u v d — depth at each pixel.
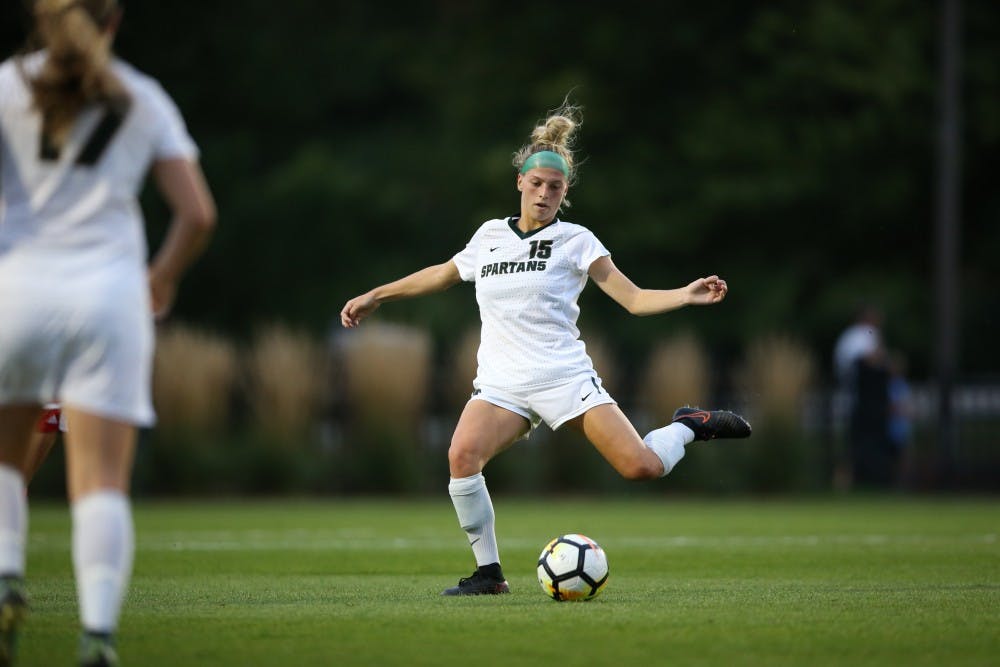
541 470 70.75
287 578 28.28
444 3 122.19
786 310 108.12
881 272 112.38
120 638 17.92
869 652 16.89
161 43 118.19
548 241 24.12
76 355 14.65
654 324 109.62
